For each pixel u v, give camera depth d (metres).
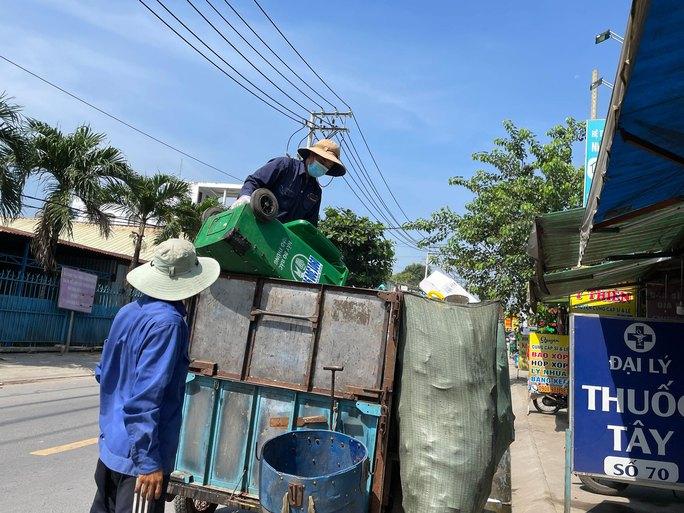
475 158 13.54
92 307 17.14
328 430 3.39
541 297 9.12
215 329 3.93
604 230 4.79
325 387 3.62
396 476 3.57
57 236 14.37
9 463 6.04
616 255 6.07
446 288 6.82
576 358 4.84
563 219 5.13
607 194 3.75
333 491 2.86
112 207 17.14
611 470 4.66
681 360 4.71
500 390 3.74
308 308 3.75
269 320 3.82
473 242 13.20
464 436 3.27
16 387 10.91
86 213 14.52
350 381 3.58
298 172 5.05
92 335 17.25
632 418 4.70
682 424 4.63
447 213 14.35
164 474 2.59
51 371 12.91
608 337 4.83
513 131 13.36
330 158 4.93
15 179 12.45
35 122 13.95
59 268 15.64
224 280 3.98
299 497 2.81
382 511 3.42
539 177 12.62
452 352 3.38
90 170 14.16
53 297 15.78
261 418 3.72
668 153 3.11
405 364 3.47
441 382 3.35
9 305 14.55
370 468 3.40
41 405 9.27
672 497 5.85
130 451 2.46
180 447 3.84
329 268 4.44
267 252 3.96
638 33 2.22
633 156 3.17
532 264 11.88
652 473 4.61
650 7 2.06
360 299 3.66
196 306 4.00
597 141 8.41
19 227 24.42
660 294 7.55
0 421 7.99
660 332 4.77
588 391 4.79
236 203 4.21
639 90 2.56
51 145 13.74
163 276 2.81
